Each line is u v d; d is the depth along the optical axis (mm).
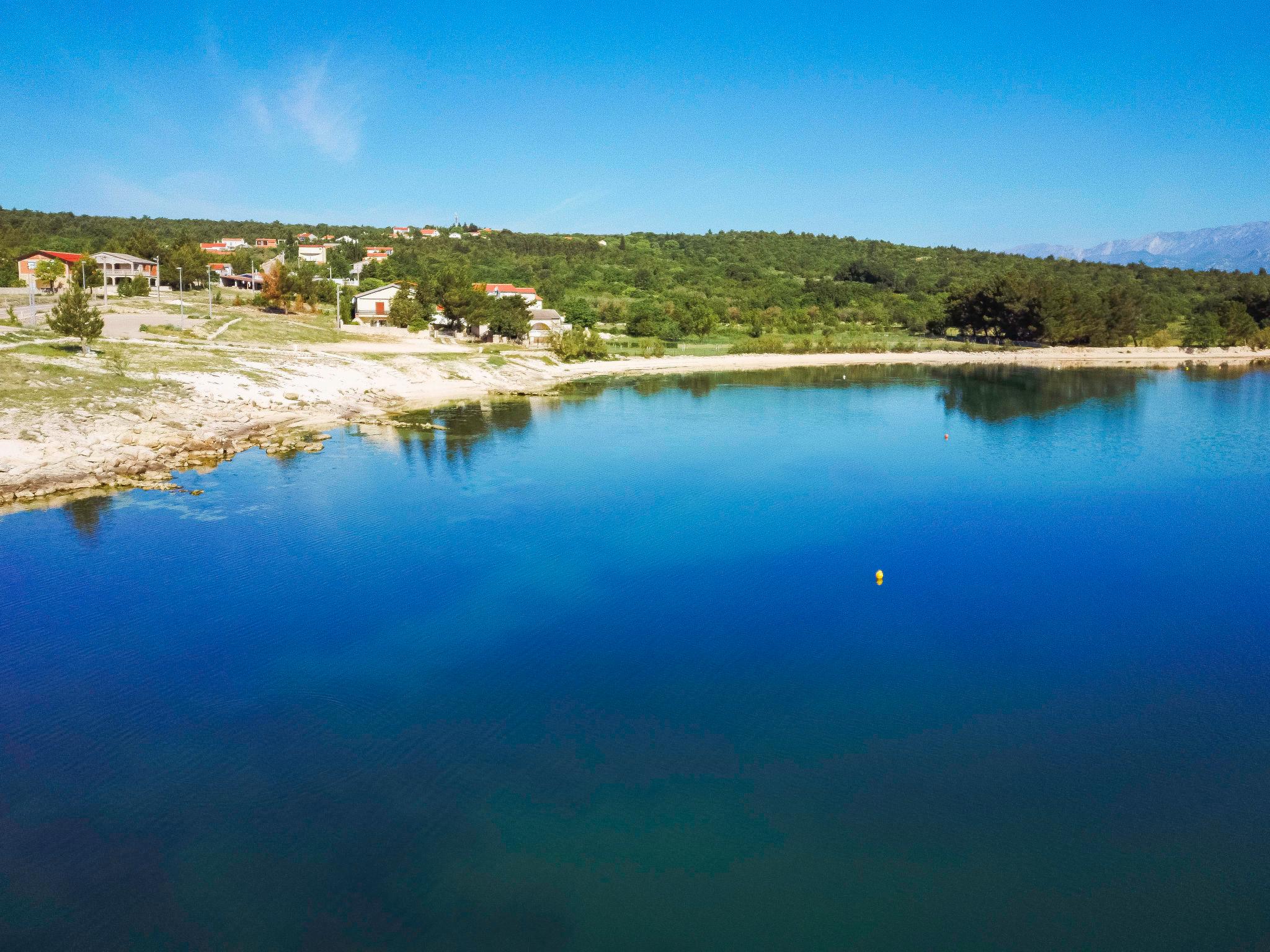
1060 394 99938
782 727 25672
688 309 172875
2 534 41969
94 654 29922
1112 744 24828
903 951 17422
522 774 23266
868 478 55562
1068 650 30891
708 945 17516
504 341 135875
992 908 18578
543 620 33156
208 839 20594
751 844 20578
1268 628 32781
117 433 56031
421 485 52531
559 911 18438
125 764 23562
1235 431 73875
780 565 39281
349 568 38281
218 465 56250
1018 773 23438
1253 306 179250
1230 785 22875
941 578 37875
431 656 30062
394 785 22781
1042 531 44750
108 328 95875
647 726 25672
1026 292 158125
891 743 24875
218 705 26703
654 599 35281
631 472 56781
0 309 99875
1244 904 18703
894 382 111625
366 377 90250
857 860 20047
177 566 38219
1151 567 39406
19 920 18016
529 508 47719
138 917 18188
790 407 87562
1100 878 19469
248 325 113625
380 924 18062
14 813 21422
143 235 157750
